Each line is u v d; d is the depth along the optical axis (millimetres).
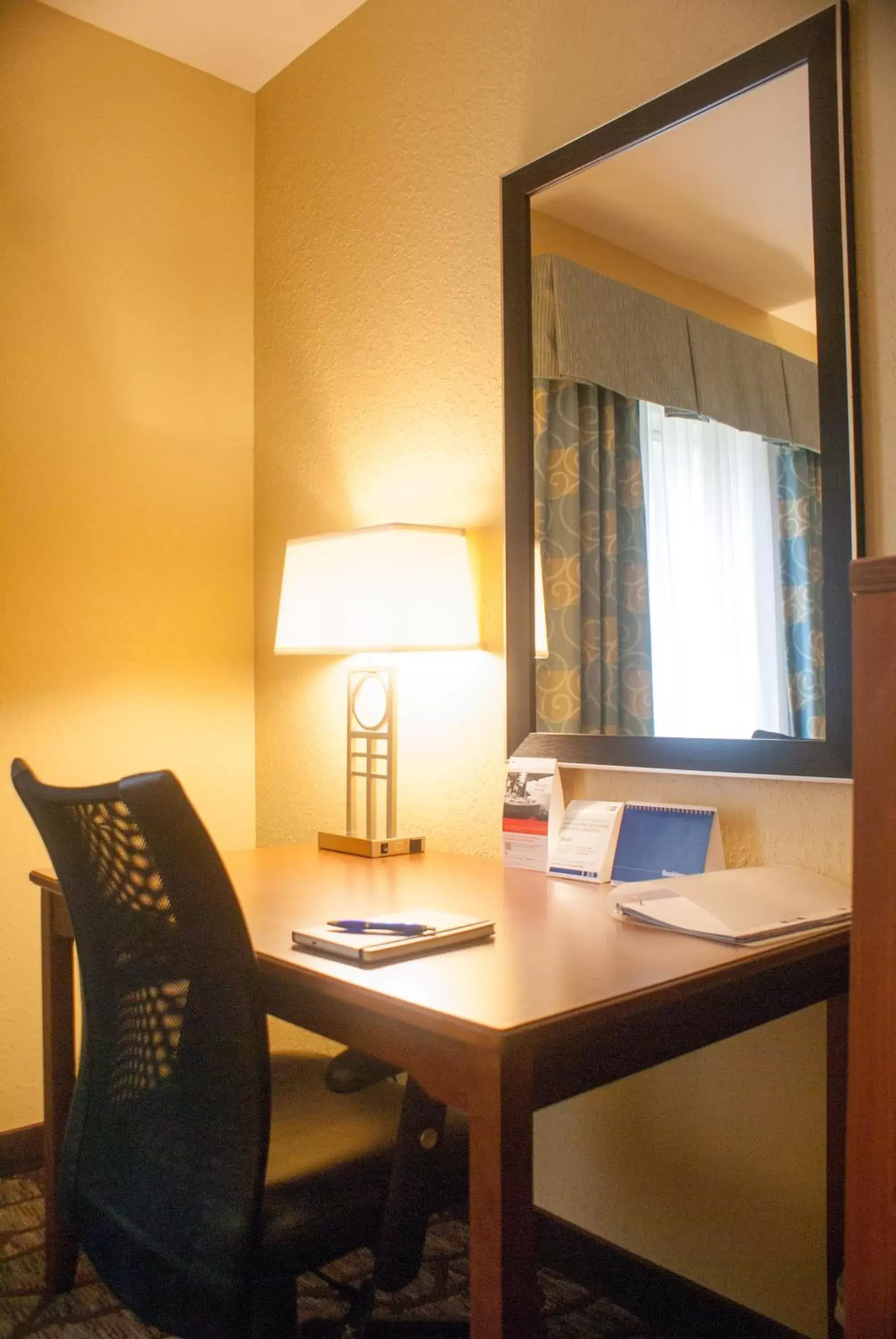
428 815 2219
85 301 2445
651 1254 1786
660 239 1748
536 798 1848
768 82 1598
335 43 2504
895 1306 829
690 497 1687
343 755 2455
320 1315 1704
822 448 1507
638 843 1700
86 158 2453
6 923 2279
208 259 2666
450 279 2186
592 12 1903
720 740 1636
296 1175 1203
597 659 1829
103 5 2400
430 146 2240
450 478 2176
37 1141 2293
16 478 2328
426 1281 1832
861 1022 856
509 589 1992
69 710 2400
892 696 834
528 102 2023
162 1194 1177
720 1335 1664
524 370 1978
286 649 2172
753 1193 1646
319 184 2541
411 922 1308
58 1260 1782
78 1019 2361
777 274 1575
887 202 1471
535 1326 965
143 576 2529
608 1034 1061
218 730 2654
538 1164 1970
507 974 1124
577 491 1875
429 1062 1043
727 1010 1204
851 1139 865
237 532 2707
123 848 1168
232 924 1096
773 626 1565
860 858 859
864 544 1474
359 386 2412
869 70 1493
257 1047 1105
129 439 2514
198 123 2656
